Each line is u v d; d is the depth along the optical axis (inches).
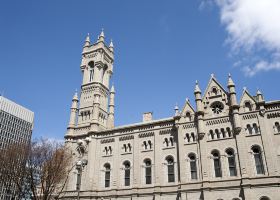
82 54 3390.7
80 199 2495.1
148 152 2476.6
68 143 2827.3
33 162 2396.7
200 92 2416.3
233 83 2315.5
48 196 2509.8
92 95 3088.1
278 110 2119.8
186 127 2374.5
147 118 2874.0
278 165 1987.0
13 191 2714.1
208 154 2210.9
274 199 1894.7
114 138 2679.6
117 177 2497.5
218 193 2052.2
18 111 5905.5
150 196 2304.4
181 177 2218.3
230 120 2240.4
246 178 1999.3
